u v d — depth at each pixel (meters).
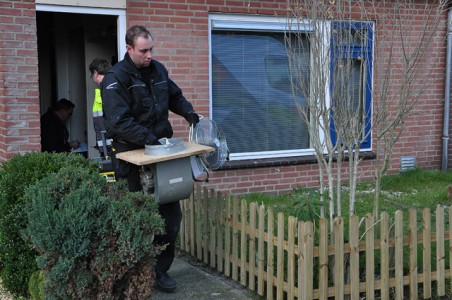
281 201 7.55
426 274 4.39
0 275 4.78
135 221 3.41
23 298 4.39
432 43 8.79
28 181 4.34
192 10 7.43
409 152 9.13
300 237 3.91
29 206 3.72
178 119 7.46
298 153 8.48
